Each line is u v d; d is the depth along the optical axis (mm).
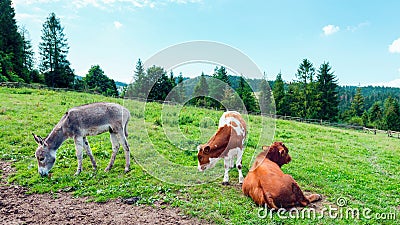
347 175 5164
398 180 5098
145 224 3129
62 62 33250
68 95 13453
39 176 4438
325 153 6996
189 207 3555
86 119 4574
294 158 6152
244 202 3734
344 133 12047
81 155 4645
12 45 29891
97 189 4039
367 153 7523
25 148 5574
